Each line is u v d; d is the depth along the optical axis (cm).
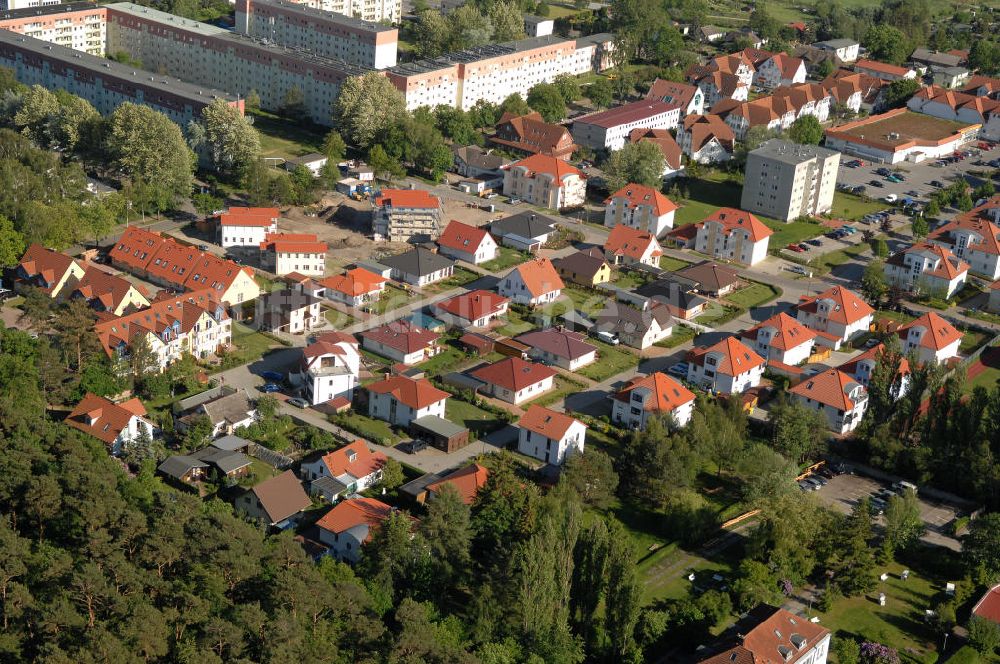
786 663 18888
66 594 18088
